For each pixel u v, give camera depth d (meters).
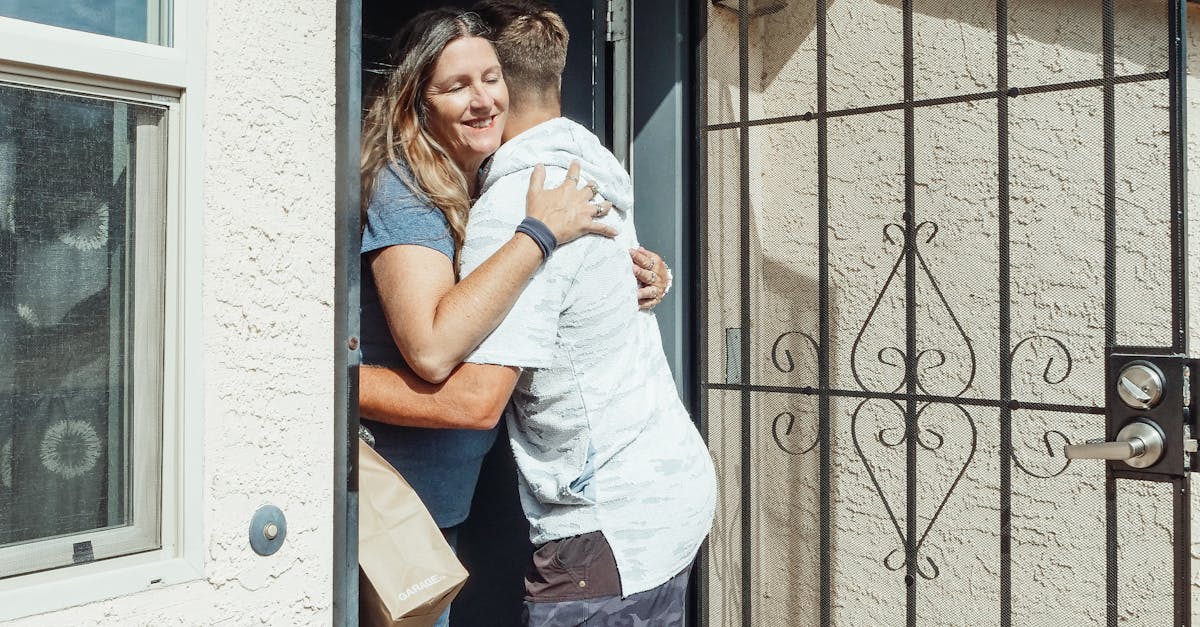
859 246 2.38
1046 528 2.15
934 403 2.28
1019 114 2.17
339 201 1.28
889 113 2.33
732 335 2.47
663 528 1.70
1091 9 2.04
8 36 1.02
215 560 1.17
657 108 2.44
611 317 1.68
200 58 1.15
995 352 2.21
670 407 1.79
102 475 1.12
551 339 1.60
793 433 2.44
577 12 2.44
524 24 1.77
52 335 1.08
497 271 1.53
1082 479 2.08
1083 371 2.08
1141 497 1.97
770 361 2.47
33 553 1.07
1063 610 2.12
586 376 1.67
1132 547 1.97
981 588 2.26
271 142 1.21
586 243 1.64
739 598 2.52
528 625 1.70
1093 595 2.06
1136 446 1.83
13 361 1.06
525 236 1.55
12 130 1.05
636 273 1.83
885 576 2.39
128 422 1.14
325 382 1.27
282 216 1.22
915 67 2.32
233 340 1.18
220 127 1.17
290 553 1.24
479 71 1.70
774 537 2.48
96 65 1.08
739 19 2.42
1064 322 2.11
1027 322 2.17
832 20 2.43
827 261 2.36
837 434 2.43
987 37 2.21
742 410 2.45
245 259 1.19
